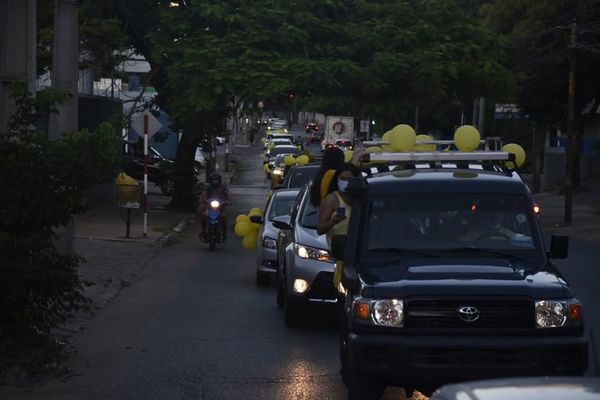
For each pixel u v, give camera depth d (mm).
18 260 12664
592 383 5359
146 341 15484
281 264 18500
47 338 13438
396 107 43219
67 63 20703
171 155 70750
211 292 21344
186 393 11977
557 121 64375
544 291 10031
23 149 13016
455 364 9852
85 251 28125
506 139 82938
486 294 9938
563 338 9969
